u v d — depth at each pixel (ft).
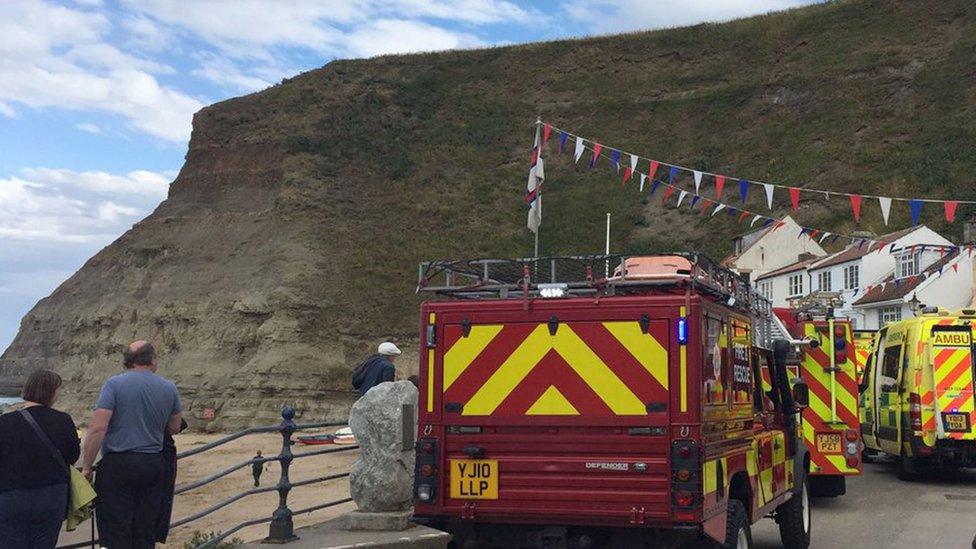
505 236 260.62
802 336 44.55
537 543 23.02
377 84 325.21
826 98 298.15
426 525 24.04
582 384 22.77
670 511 21.66
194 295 218.18
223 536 27.94
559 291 23.31
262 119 290.97
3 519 20.66
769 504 28.58
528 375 23.25
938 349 52.49
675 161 291.38
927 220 230.89
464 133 308.60
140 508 22.22
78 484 21.44
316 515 45.65
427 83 331.77
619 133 311.68
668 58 343.26
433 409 23.95
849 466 43.65
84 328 229.04
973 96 277.23
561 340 23.07
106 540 21.62
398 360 202.80
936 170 249.34
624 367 22.52
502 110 323.57
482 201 275.59
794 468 32.71
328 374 193.77
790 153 280.31
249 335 202.69
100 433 21.52
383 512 29.25
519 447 23.13
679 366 22.11
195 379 196.54
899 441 55.16
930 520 40.16
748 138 294.46
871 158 265.34
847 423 43.98
